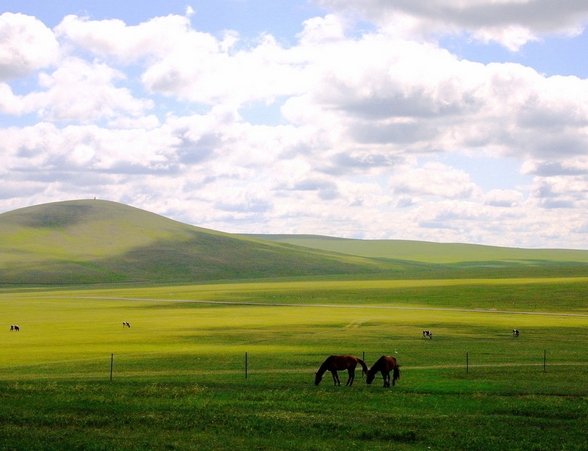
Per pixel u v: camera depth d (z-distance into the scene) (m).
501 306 120.44
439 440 24.08
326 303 133.12
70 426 25.89
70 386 35.22
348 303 132.00
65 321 98.81
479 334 75.12
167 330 82.94
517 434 24.78
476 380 38.12
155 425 26.19
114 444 23.30
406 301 132.88
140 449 22.67
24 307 128.25
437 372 42.59
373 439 24.41
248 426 25.97
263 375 41.81
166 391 33.66
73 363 50.41
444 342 66.25
